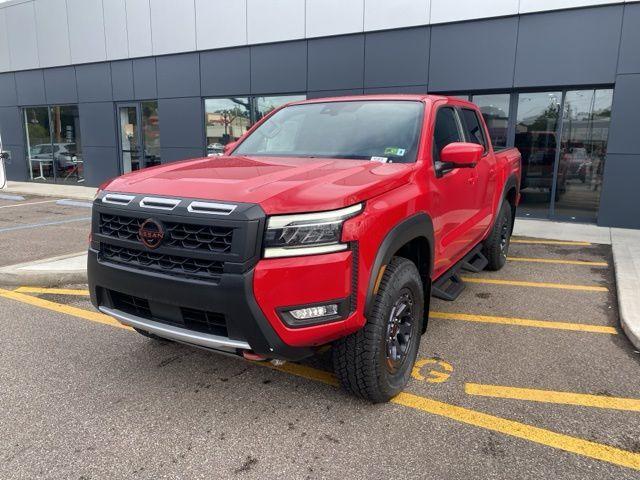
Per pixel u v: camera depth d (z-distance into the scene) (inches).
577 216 389.1
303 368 149.6
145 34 542.3
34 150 683.4
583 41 351.6
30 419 122.1
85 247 303.6
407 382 133.7
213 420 121.9
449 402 130.0
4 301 210.4
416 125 150.3
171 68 535.2
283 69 468.4
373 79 428.1
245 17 477.7
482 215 203.2
